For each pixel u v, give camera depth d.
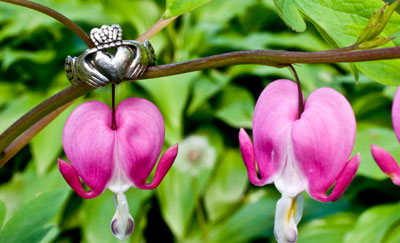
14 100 0.92
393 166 0.29
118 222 0.30
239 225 0.79
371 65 0.32
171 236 0.88
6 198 0.82
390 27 0.31
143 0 1.02
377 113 0.92
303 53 0.30
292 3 0.31
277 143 0.30
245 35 1.14
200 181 0.80
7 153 0.32
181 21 1.05
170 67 0.30
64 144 0.31
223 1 1.09
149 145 0.31
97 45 0.30
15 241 0.32
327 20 0.31
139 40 0.32
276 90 0.31
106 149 0.30
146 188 0.31
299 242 0.72
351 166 0.29
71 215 0.80
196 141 0.73
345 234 0.69
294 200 0.30
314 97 0.31
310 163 0.30
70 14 0.94
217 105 0.92
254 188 0.86
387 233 0.67
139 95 0.88
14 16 0.99
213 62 0.30
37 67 1.00
